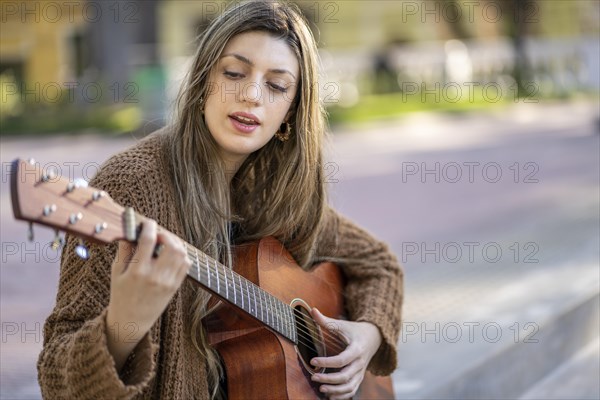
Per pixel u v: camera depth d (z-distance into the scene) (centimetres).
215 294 266
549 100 3056
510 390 488
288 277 323
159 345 263
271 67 289
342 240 367
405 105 2780
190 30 3033
